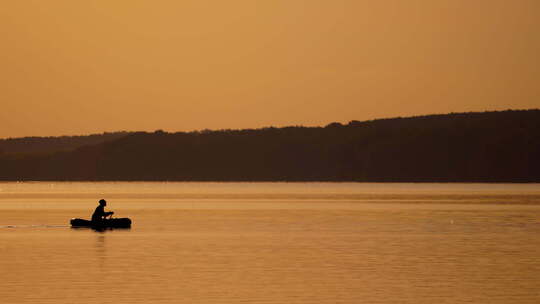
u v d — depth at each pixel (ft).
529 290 328.29
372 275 370.12
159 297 313.73
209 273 377.30
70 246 504.43
